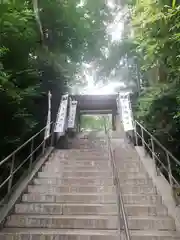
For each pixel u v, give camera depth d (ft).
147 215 13.65
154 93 20.65
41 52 25.77
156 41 16.51
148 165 19.39
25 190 16.21
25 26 18.56
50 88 32.48
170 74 18.72
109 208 14.01
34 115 25.16
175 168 20.18
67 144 30.48
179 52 15.71
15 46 18.72
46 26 25.27
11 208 13.93
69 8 25.23
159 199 14.85
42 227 12.86
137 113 26.73
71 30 26.71
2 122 16.85
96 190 16.21
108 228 12.60
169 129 19.94
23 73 20.44
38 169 19.19
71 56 30.55
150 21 15.92
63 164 21.02
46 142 27.71
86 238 11.48
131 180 17.28
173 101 19.39
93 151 25.20
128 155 23.29
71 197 15.25
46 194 15.66
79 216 13.52
